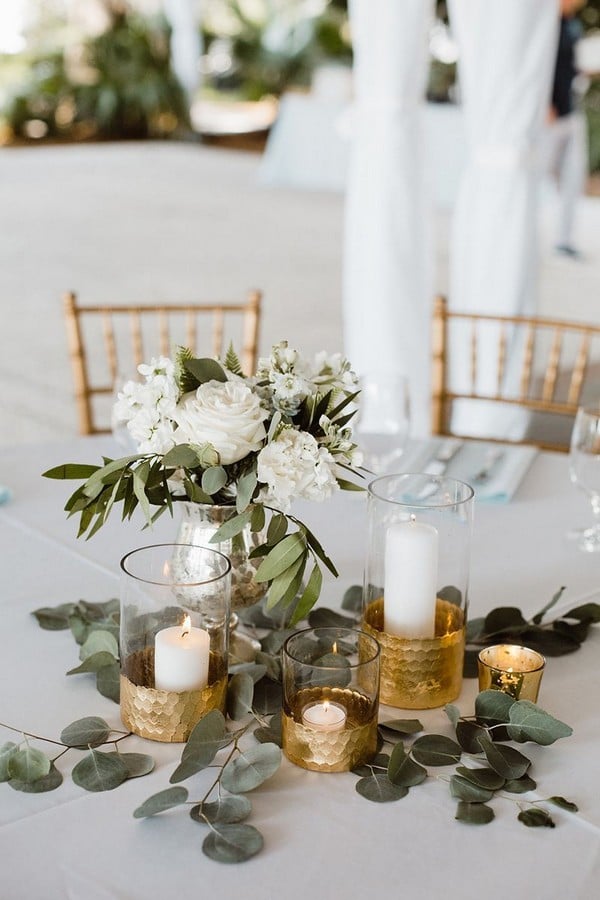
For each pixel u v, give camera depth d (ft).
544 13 9.83
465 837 3.04
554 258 21.21
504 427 10.62
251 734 3.53
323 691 3.32
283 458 3.50
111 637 3.81
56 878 2.83
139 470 3.59
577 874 2.90
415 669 3.64
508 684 3.54
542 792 3.26
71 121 37.19
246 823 3.07
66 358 14.80
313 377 3.80
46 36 37.04
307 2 37.78
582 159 20.88
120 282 18.84
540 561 4.98
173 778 3.08
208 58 39.06
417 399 10.69
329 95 31.37
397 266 10.37
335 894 2.80
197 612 3.41
